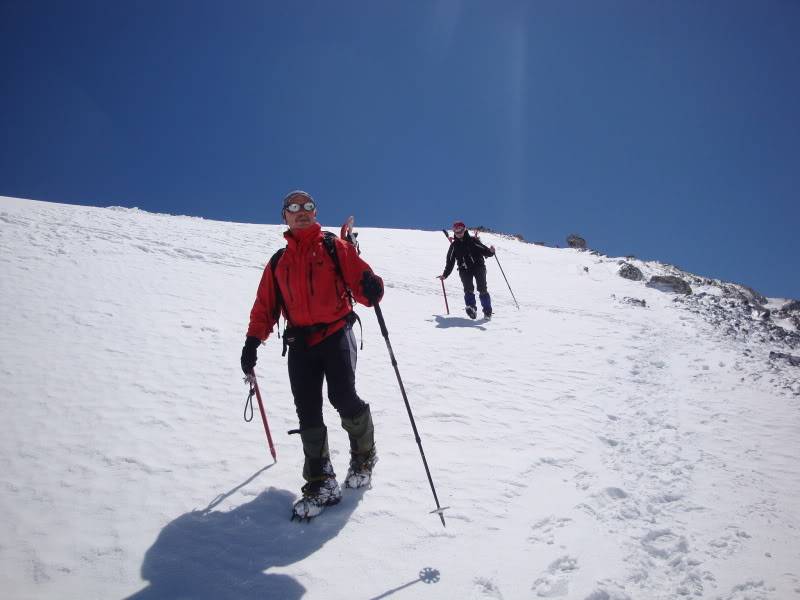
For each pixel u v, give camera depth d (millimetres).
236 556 2863
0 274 8602
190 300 8766
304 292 3312
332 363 3377
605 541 3025
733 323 12211
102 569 2717
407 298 11969
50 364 5586
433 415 5094
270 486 3621
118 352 6148
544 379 6539
